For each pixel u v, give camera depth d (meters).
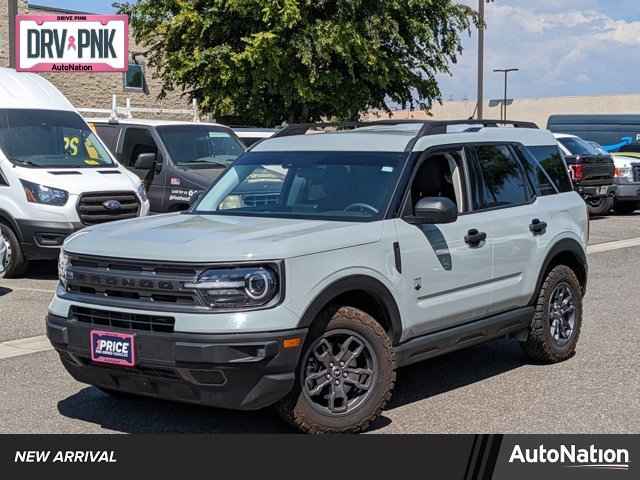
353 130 7.34
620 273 13.27
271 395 5.37
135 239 5.79
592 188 21.08
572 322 8.03
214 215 6.77
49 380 7.36
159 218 6.73
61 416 6.42
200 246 5.49
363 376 5.88
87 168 13.03
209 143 15.20
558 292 7.89
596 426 6.16
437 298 6.51
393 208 6.27
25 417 6.39
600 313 10.25
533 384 7.26
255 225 6.09
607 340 8.86
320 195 6.59
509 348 8.55
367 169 6.61
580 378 7.44
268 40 23.56
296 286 5.44
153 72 34.81
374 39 23.95
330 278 5.62
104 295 5.71
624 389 7.09
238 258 5.35
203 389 5.33
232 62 24.55
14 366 7.79
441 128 6.99
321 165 6.81
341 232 5.85
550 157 8.23
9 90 13.39
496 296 7.09
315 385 5.70
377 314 6.15
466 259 6.72
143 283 5.51
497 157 7.45
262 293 5.33
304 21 23.98
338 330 5.71
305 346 5.57
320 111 26.47
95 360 5.64
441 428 6.12
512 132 7.82
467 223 6.82
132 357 5.44
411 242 6.24
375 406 5.88
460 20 26.33
